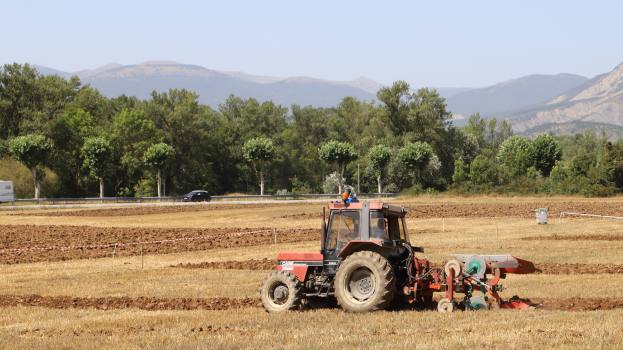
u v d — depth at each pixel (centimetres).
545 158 13250
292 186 17450
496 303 2144
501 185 10675
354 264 2138
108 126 15112
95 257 4175
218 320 2111
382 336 1758
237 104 19662
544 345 1602
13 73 14938
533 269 2183
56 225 6588
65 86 15912
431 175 14188
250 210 8325
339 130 19362
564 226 5362
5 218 7656
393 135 16788
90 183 14362
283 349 1648
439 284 2172
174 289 2850
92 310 2409
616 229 5056
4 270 3628
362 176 15125
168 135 15438
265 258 3878
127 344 1777
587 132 18750
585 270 3131
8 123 14862
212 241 4909
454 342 1653
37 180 12206
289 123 19612
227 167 16762
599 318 1917
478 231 5097
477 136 18838
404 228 2370
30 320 2241
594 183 10131
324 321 2003
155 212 8331
